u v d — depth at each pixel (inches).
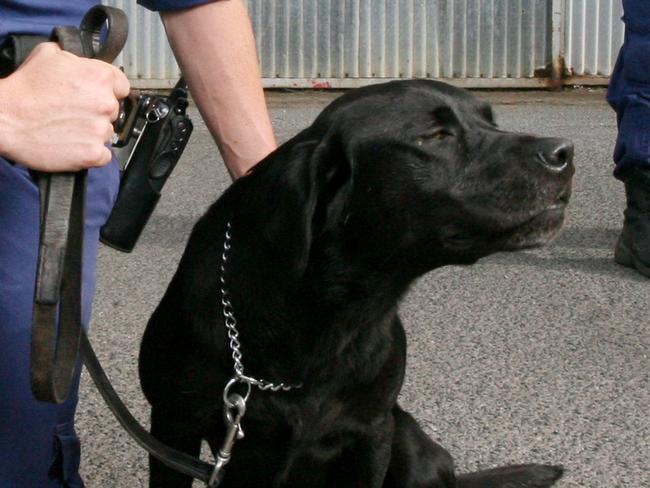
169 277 220.8
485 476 131.5
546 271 222.7
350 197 111.9
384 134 112.0
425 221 113.0
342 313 110.6
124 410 98.3
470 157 113.2
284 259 107.2
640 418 154.1
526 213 111.6
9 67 88.0
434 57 529.0
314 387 111.0
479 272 222.2
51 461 106.4
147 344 115.7
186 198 291.3
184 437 114.4
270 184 110.0
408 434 125.9
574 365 173.0
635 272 222.1
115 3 521.3
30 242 98.3
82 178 76.5
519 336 186.2
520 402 159.3
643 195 217.3
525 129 401.7
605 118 429.7
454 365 172.9
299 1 525.7
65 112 73.5
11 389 101.0
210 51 114.6
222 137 117.8
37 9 95.9
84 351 97.2
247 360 109.6
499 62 526.3
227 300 109.3
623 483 136.2
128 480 137.6
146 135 109.0
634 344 182.1
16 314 99.0
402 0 524.7
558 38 519.5
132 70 528.4
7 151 73.7
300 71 532.1
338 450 116.4
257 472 116.3
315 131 113.3
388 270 113.4
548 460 142.4
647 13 216.8
